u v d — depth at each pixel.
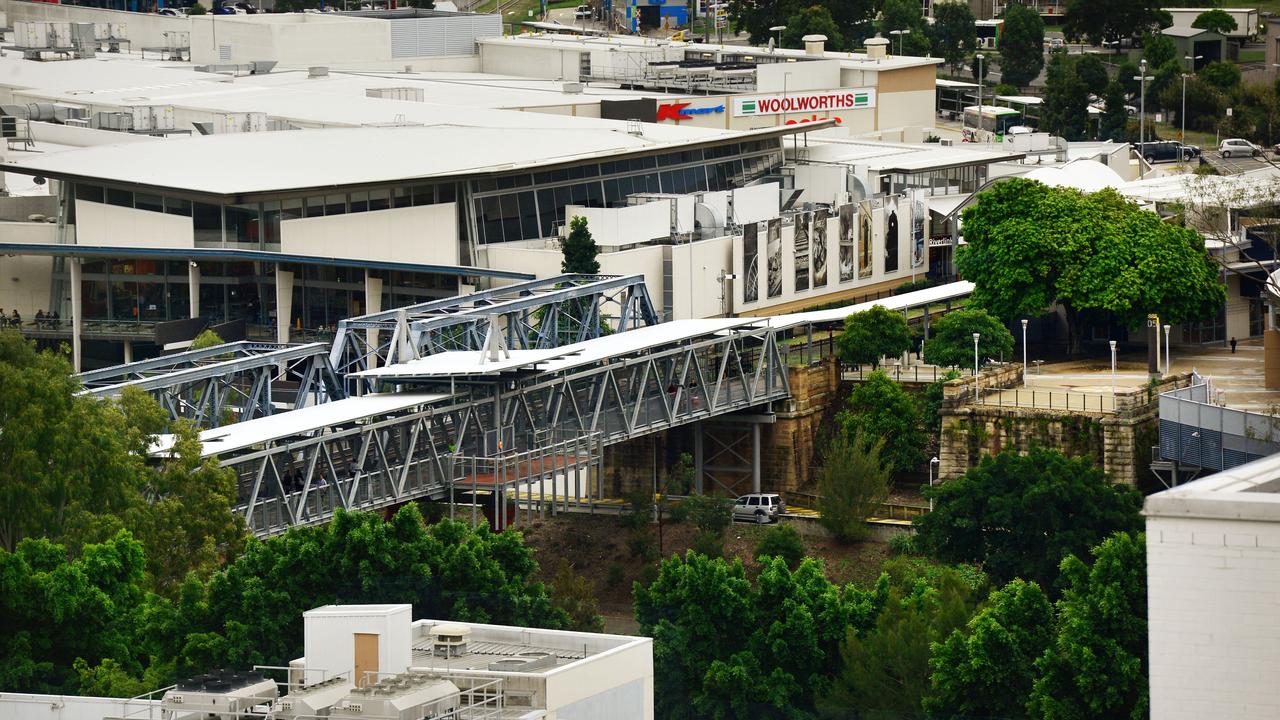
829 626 185.25
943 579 196.00
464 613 183.38
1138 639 162.38
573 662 136.62
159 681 171.50
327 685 128.75
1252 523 97.94
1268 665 98.19
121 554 187.00
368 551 184.00
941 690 170.12
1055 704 161.12
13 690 169.88
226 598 180.62
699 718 183.00
